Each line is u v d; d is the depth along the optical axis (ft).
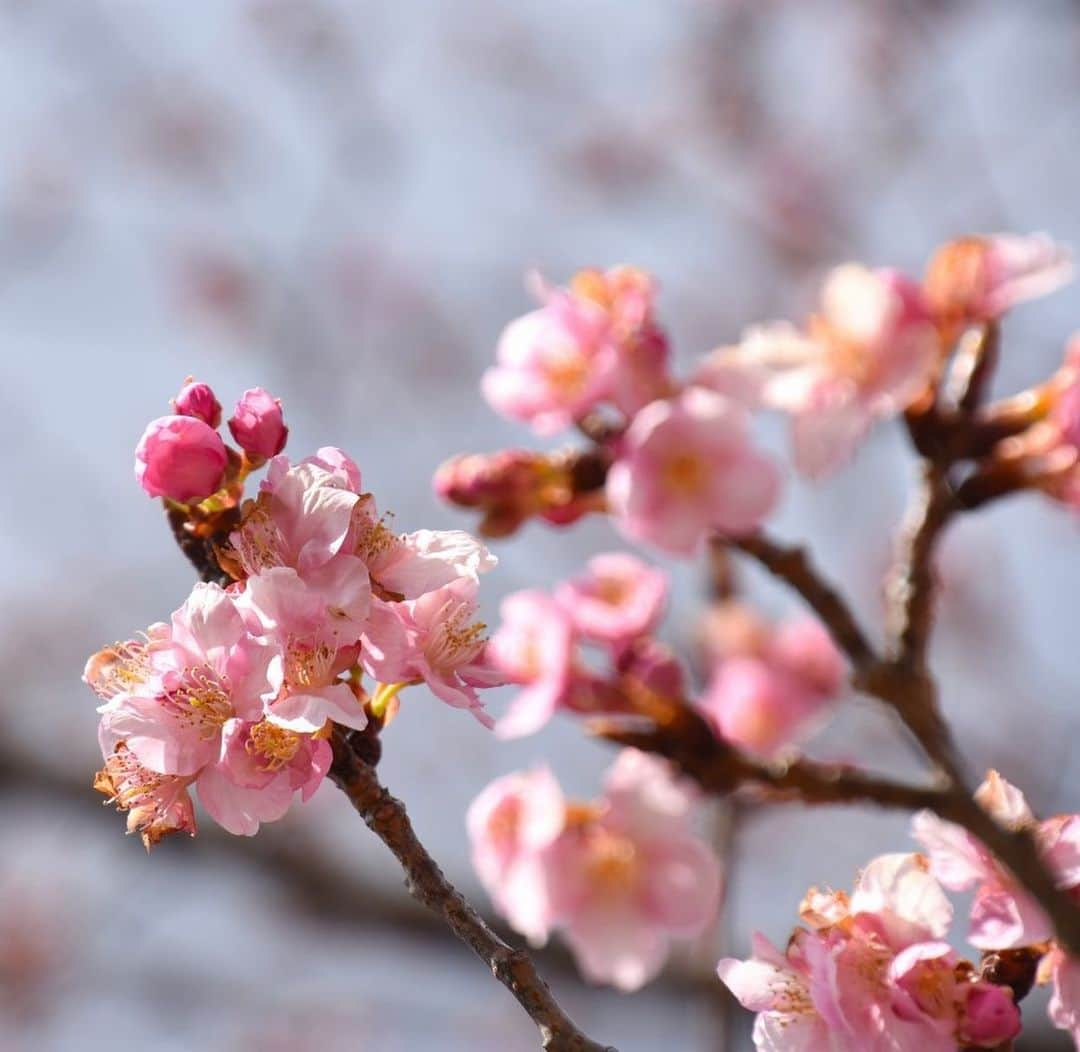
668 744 3.07
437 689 2.93
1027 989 2.96
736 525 3.13
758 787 3.04
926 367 3.14
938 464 3.11
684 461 3.15
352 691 2.96
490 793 3.47
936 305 3.15
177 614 2.90
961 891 2.98
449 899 2.93
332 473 2.93
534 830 3.44
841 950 2.96
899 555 3.07
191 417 2.97
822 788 3.00
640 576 3.23
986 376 3.12
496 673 2.97
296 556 2.92
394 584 2.93
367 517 2.94
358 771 2.94
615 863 3.47
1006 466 3.10
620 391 3.17
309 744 2.90
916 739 2.98
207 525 2.97
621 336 3.19
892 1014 2.95
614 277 3.22
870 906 2.97
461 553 2.94
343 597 2.90
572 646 3.19
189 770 2.90
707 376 3.19
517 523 3.18
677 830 3.46
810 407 3.16
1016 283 3.14
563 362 3.19
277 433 2.97
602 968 3.45
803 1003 2.97
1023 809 2.96
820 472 3.15
